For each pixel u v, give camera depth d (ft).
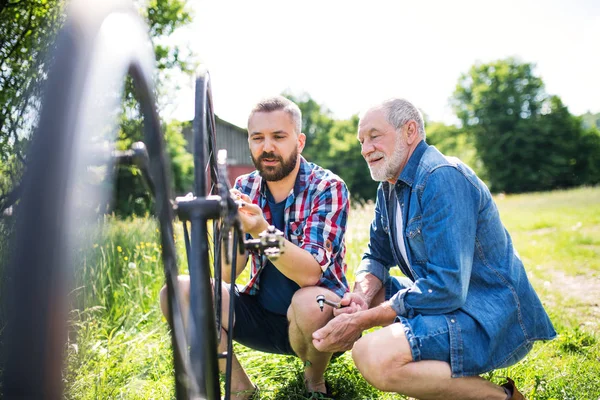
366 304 7.52
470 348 6.57
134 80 4.09
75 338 5.34
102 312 10.77
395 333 6.59
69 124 2.86
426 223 6.89
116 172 4.16
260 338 8.43
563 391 8.09
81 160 2.89
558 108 171.22
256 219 6.33
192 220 4.47
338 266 8.38
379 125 7.45
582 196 69.56
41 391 2.58
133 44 3.83
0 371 2.69
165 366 9.00
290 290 8.27
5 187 5.70
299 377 8.49
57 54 3.04
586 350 10.14
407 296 6.81
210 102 5.71
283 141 7.79
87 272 7.17
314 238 7.80
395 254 8.02
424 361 6.52
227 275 8.32
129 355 9.14
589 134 170.91
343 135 188.75
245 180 8.59
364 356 6.61
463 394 6.66
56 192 2.73
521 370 8.89
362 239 19.25
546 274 17.72
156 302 12.35
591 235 26.78
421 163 7.20
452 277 6.56
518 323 7.00
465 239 6.73
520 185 166.91
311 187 8.16
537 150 168.25
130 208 15.99
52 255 2.68
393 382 6.52
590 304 13.92
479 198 7.05
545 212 46.03
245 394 7.99
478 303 6.86
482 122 175.22
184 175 77.71
